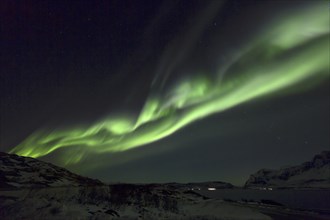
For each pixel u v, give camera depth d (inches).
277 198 4252.0
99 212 858.8
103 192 1312.7
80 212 831.1
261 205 1724.9
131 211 999.0
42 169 3791.8
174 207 1196.5
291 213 1268.5
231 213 1083.3
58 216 762.8
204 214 1061.8
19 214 772.0
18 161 4077.3
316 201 3250.5
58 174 3814.0
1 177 2952.8
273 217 1108.5
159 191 1742.1
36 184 2874.0
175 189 2112.5
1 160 3850.9
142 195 1331.2
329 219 1071.0
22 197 1203.9
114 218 804.6
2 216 761.0
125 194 1320.1
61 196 1190.9
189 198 1681.8
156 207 1154.0
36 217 748.6
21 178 3080.7
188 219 904.3
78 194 1248.2
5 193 1352.1
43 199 911.7
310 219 1069.1
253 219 976.3
